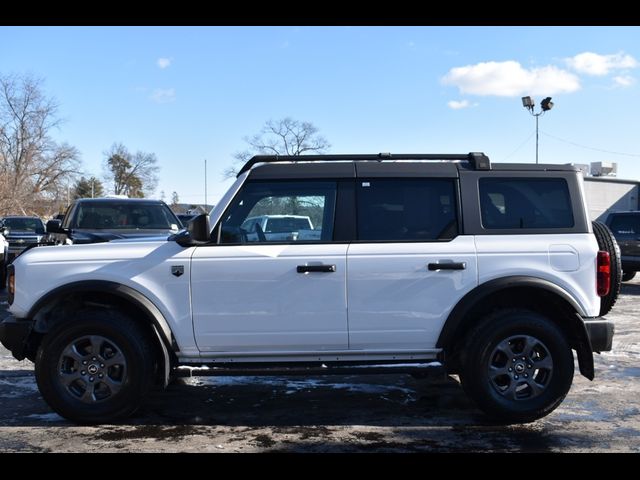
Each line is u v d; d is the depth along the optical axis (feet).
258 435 15.79
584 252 16.48
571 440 15.44
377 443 15.21
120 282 16.21
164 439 15.47
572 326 16.56
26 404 18.43
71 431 16.01
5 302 38.50
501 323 16.15
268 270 16.20
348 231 16.62
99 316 16.12
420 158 17.30
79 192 278.05
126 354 16.06
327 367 16.47
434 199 16.87
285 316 16.24
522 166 17.15
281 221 16.79
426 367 16.49
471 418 17.19
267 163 17.08
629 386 20.58
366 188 16.84
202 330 16.28
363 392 19.84
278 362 16.70
